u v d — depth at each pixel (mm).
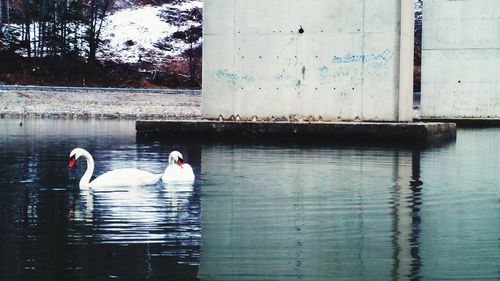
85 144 24781
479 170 17656
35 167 17688
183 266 8352
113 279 7816
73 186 14539
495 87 43094
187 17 90125
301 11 26672
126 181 14570
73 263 8414
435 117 44125
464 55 43500
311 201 12750
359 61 26141
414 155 21312
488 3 42969
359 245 9406
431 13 43906
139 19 87688
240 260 8609
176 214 11453
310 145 24406
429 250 9148
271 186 14570
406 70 26516
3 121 40000
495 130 37844
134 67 76188
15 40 72938
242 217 11219
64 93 56062
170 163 15586
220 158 19938
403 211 11820
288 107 26953
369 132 25109
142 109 54531
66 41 75938
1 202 12508
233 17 27391
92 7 76812
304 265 8422
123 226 10492
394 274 8094
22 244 9320
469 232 10227
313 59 26625
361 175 16453
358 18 26062
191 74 76188
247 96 27406
